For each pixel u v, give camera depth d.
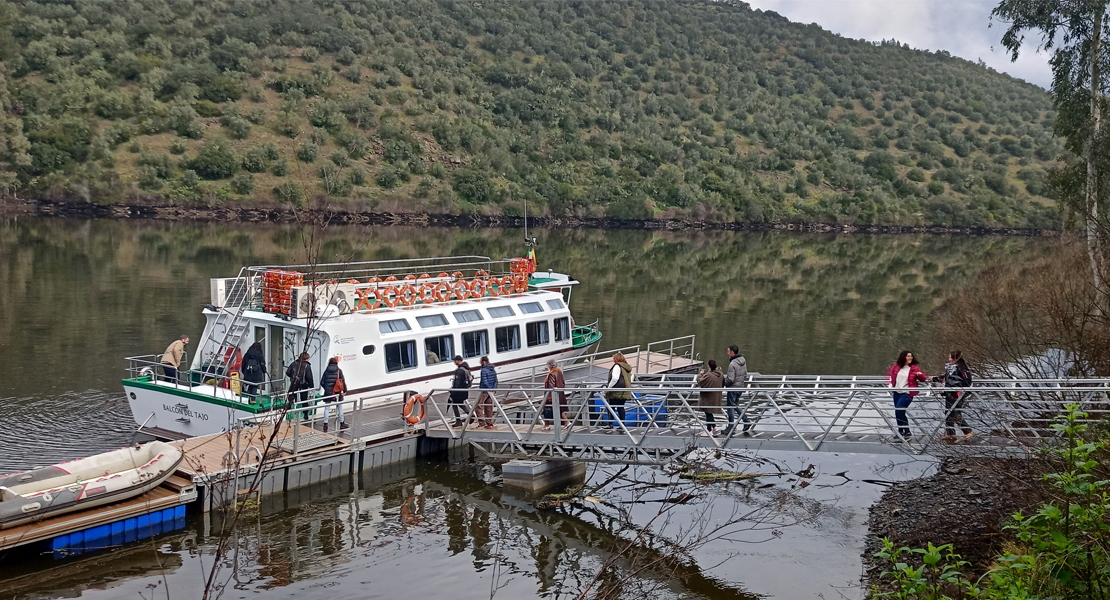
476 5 188.50
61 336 28.70
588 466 18.25
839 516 15.62
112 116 96.06
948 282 59.00
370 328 18.45
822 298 48.97
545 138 126.31
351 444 16.22
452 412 18.47
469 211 99.00
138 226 74.44
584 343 24.84
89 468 13.30
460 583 12.66
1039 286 25.28
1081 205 26.34
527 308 22.84
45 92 94.75
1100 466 9.13
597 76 171.50
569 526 14.95
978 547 13.60
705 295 48.16
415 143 108.25
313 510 15.15
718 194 117.56
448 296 21.06
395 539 14.13
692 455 18.53
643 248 80.38
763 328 38.19
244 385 16.92
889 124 173.38
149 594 11.87
